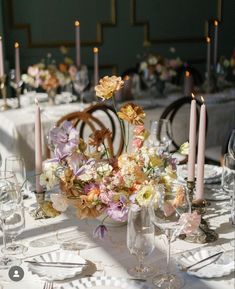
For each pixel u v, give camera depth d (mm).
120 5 6105
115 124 3537
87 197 1496
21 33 5574
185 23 6566
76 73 4113
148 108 3916
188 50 6680
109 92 1578
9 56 5555
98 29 6020
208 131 3848
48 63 5773
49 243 1631
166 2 6387
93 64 6082
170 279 1391
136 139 1589
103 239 1656
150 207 1341
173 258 1521
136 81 4598
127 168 1489
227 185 1859
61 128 1600
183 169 2309
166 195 1369
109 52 6160
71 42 5879
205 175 2213
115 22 6102
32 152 3426
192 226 1386
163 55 6523
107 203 1496
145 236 1350
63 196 1524
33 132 3404
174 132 3631
